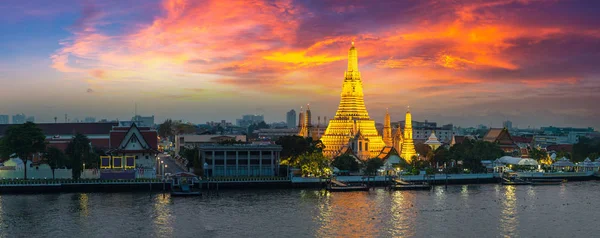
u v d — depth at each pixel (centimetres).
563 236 14588
